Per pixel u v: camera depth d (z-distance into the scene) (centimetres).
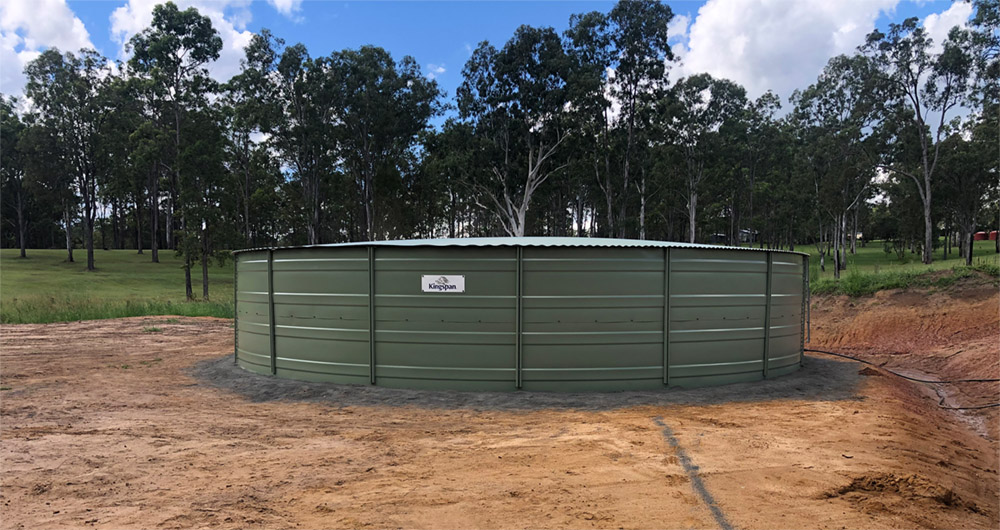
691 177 4791
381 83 4912
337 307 952
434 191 5788
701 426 660
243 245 3806
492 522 402
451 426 689
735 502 430
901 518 409
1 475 518
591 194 5562
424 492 462
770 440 595
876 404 795
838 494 446
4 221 7806
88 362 1219
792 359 1095
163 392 912
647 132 4447
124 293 4038
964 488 498
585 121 4341
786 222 5431
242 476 510
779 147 5622
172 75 3781
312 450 591
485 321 892
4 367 1152
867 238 10225
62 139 5503
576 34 4353
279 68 4638
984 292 1652
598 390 898
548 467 518
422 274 905
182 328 1869
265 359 1041
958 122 4847
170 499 457
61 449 599
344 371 949
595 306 896
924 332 1622
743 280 991
